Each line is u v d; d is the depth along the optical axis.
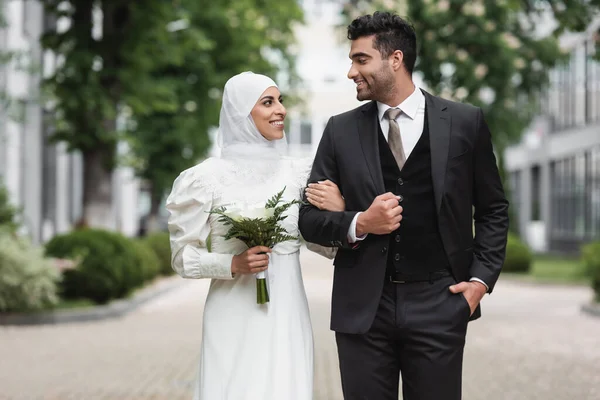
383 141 4.50
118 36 18.69
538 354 10.89
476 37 15.13
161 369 9.67
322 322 14.02
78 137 18.83
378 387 4.43
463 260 4.44
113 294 15.92
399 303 4.39
